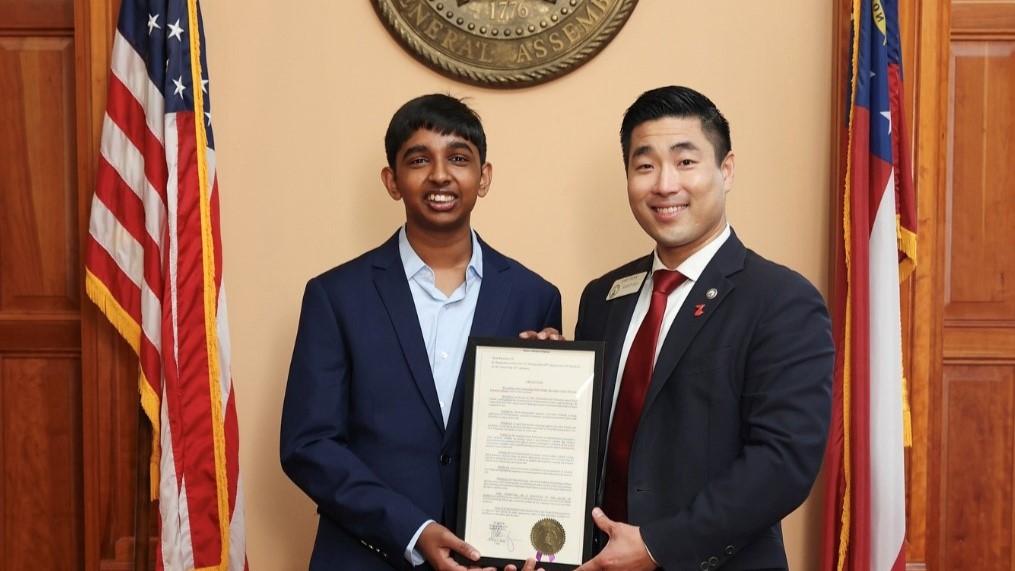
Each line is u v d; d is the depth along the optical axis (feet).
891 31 7.55
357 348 6.24
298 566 8.28
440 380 6.34
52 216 8.21
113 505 7.89
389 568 6.08
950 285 8.21
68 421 8.23
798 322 5.52
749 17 8.18
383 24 8.17
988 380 8.23
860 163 7.37
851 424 7.35
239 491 7.59
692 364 5.61
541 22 8.09
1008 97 8.14
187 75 7.38
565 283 8.27
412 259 6.51
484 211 8.25
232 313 8.24
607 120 8.21
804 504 8.20
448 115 6.32
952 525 8.23
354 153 8.22
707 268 5.83
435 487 6.09
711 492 5.34
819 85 8.18
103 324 7.87
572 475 5.79
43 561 8.26
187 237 7.34
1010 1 8.09
